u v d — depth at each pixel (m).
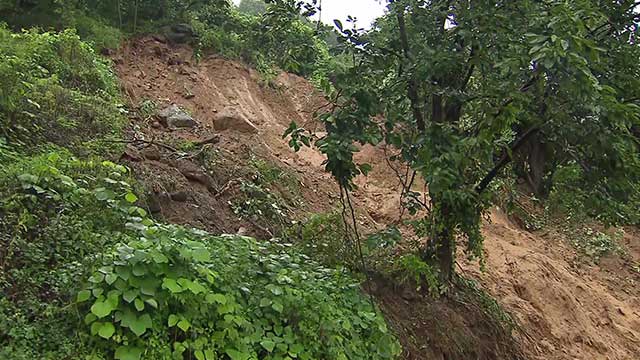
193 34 11.59
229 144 8.09
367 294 5.50
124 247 3.91
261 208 6.52
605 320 9.49
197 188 6.29
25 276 3.88
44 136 5.73
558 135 5.88
